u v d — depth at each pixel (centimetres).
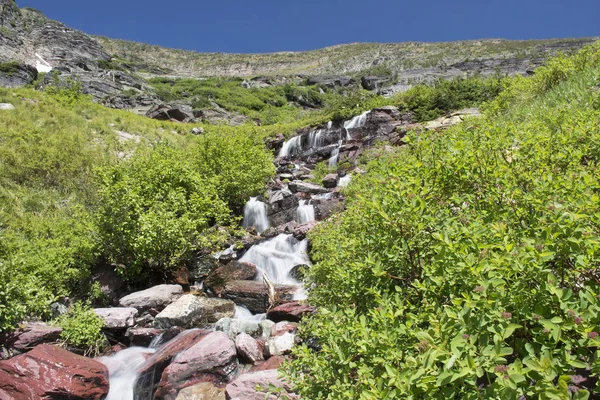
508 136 362
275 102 6272
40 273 730
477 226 229
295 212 1305
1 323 558
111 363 596
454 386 161
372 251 345
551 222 201
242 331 650
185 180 1080
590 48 1012
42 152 1289
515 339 190
